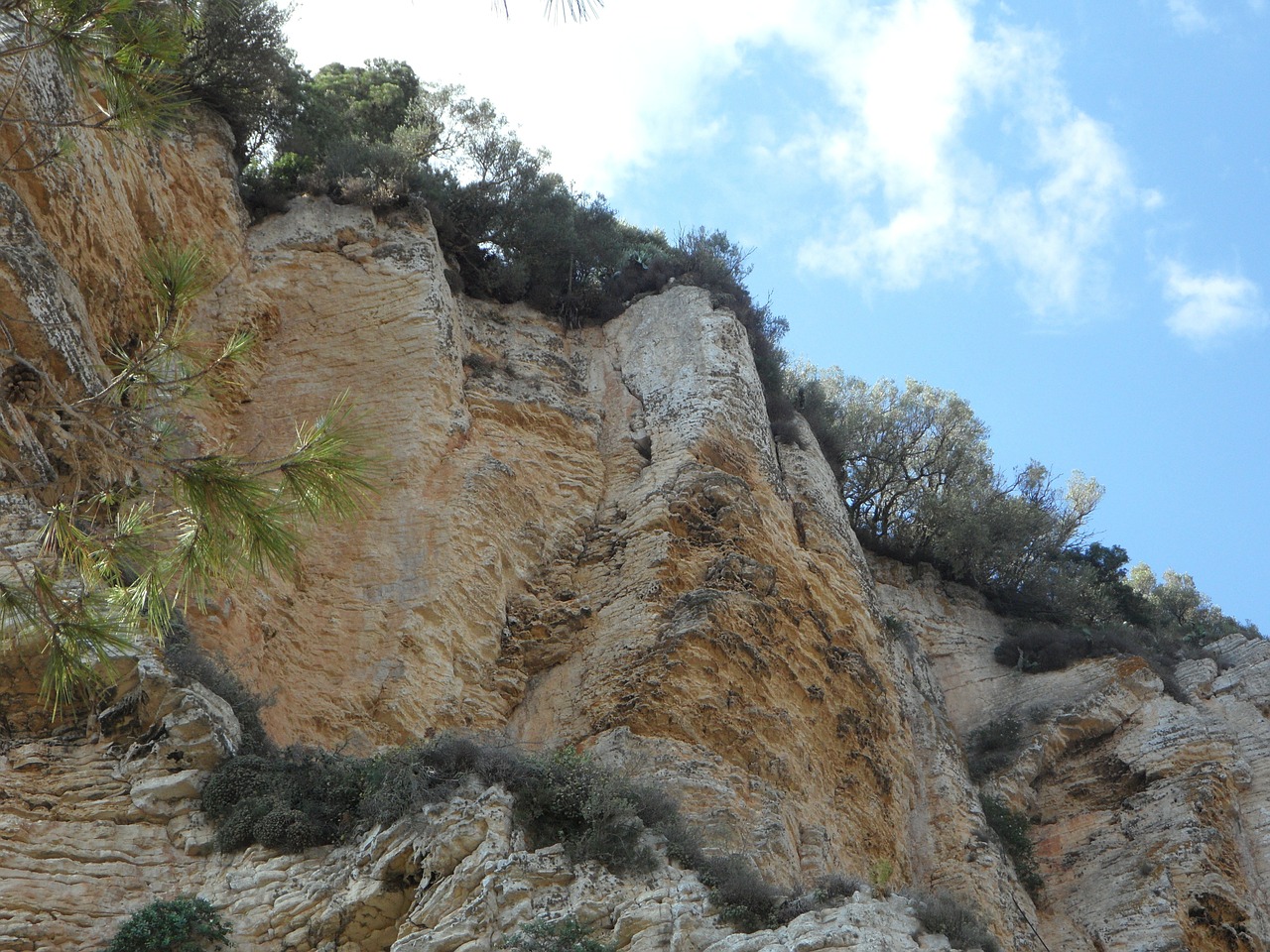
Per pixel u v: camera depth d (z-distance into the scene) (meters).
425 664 20.70
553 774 16.23
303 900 14.70
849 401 38.47
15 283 17.89
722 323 29.28
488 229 31.02
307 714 19.41
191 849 15.34
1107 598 36.44
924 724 27.31
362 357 25.12
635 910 14.26
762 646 22.84
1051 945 24.72
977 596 34.81
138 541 10.33
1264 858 26.34
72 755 15.88
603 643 22.52
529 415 26.30
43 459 16.47
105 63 11.08
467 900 14.27
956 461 37.47
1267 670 31.39
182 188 25.33
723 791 19.98
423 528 22.39
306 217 27.23
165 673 16.30
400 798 15.52
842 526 29.47
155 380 11.19
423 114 31.83
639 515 24.78
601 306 30.98
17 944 13.90
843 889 15.51
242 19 28.08
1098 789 28.11
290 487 10.05
